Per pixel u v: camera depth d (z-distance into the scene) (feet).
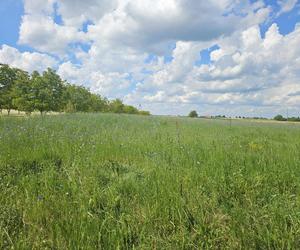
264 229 10.14
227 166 17.75
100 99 191.31
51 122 45.60
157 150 23.71
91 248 8.92
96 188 13.73
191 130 50.57
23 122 42.75
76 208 11.77
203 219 11.05
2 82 122.11
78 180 14.78
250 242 9.52
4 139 24.82
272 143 32.91
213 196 13.24
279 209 11.69
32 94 117.60
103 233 9.87
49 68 128.88
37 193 13.34
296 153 23.58
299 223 10.58
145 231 10.27
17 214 11.22
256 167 17.97
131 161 20.79
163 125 61.16
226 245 9.66
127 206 12.27
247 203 12.80
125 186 14.44
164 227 10.75
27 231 10.24
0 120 44.73
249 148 27.86
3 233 9.52
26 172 16.53
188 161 19.48
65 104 134.41
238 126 78.07
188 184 14.49
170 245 9.55
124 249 9.29
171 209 11.63
